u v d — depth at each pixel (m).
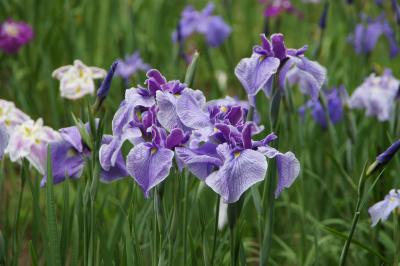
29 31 7.83
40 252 4.54
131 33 8.18
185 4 10.20
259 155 3.06
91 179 3.73
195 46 9.36
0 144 3.81
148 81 3.33
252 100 3.67
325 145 6.80
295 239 5.95
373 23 7.80
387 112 5.70
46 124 7.82
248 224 5.87
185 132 3.23
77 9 9.48
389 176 5.65
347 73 7.62
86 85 5.10
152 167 3.13
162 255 3.42
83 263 4.16
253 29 10.36
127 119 3.29
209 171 3.19
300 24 9.74
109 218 5.57
